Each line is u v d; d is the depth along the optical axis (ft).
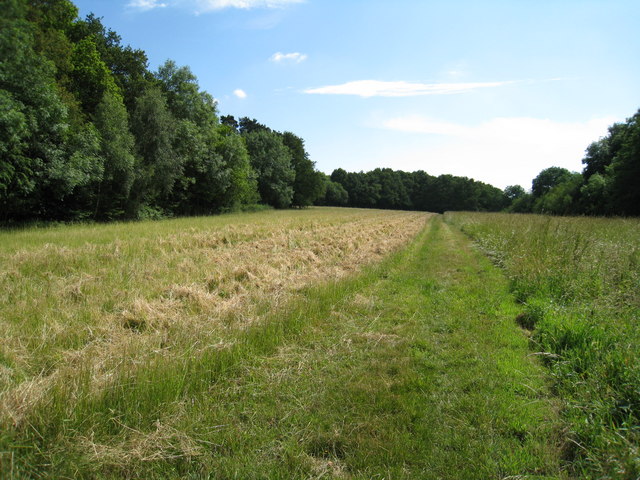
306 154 248.93
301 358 15.79
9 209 60.75
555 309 20.07
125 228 55.77
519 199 267.18
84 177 65.05
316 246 42.91
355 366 15.47
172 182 95.55
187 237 43.73
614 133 156.25
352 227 75.56
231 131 146.61
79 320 17.44
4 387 11.04
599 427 10.78
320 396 13.03
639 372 12.08
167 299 21.26
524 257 31.24
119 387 11.46
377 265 34.32
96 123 72.84
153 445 9.87
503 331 19.44
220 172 122.01
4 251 31.55
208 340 15.88
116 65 97.76
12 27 43.78
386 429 11.39
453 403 12.94
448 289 28.37
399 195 362.33
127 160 74.28
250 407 12.28
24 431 9.42
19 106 50.98
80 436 9.66
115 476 8.91
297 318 18.95
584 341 15.61
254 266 29.50
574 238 31.65
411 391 13.60
